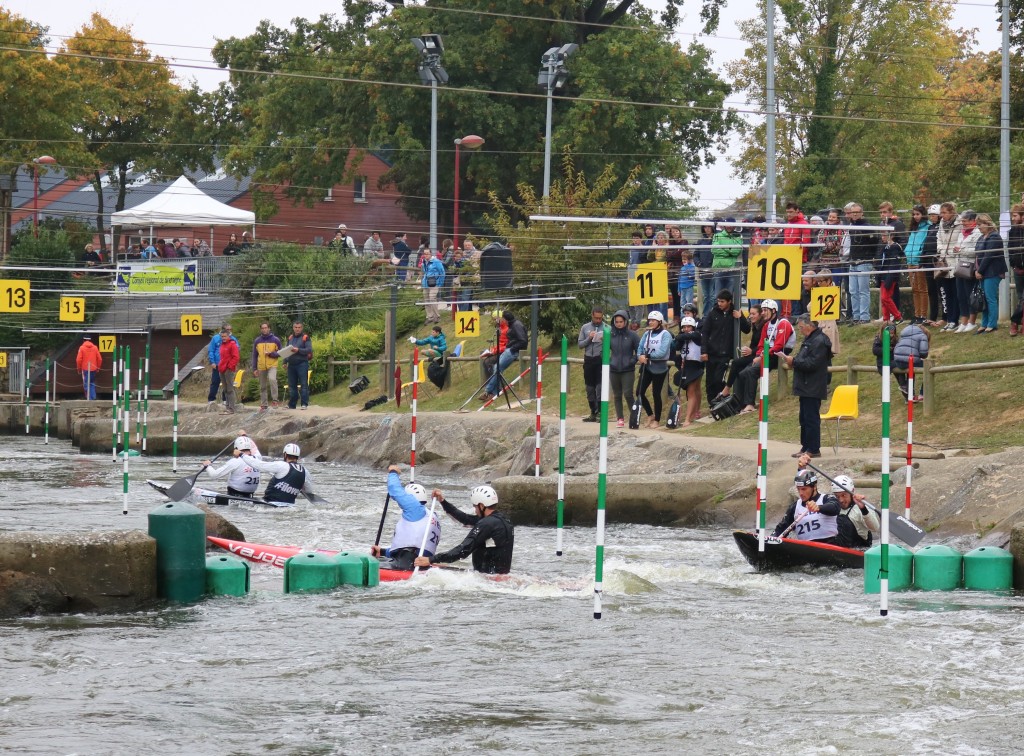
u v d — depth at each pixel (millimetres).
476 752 18906
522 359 75875
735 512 43406
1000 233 56875
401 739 19531
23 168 131875
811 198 116250
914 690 21891
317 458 72062
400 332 93875
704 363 56594
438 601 29688
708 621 27484
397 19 115938
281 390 91750
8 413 99062
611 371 57156
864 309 60781
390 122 116688
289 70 122062
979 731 19625
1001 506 36656
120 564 28547
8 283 72562
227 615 28125
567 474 48625
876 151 120938
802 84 123125
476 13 110375
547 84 93938
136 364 107062
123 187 146250
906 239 55156
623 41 112812
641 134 115250
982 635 25953
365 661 24141
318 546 39094
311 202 122375
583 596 30438
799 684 22344
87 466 67938
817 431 44438
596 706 21172
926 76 123125
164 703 21406
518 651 24891
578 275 73938
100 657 24391
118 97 139375
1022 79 86188
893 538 36875
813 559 33969
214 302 100500
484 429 64438
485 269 68625
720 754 18719
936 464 40750
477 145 99312
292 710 21031
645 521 44906
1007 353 51688
